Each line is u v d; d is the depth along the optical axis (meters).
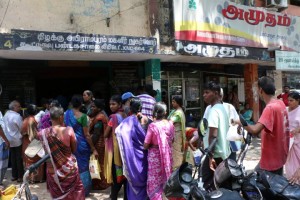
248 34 10.00
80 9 7.22
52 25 6.90
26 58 7.80
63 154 3.87
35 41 6.35
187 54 8.49
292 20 11.44
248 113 11.20
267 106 3.56
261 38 10.40
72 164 3.93
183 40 8.43
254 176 3.12
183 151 5.16
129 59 8.88
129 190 4.57
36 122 6.43
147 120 4.66
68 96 9.98
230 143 4.19
